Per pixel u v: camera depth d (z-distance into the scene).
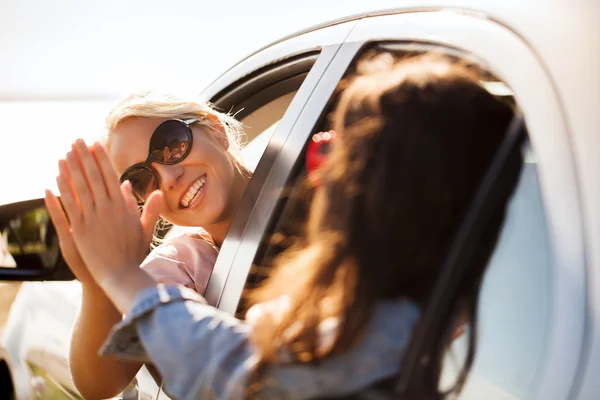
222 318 1.14
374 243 1.00
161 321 1.16
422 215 1.01
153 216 1.40
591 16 1.05
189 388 1.10
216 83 2.02
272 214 1.38
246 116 2.00
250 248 1.39
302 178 1.36
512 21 1.14
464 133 1.04
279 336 1.03
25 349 2.62
